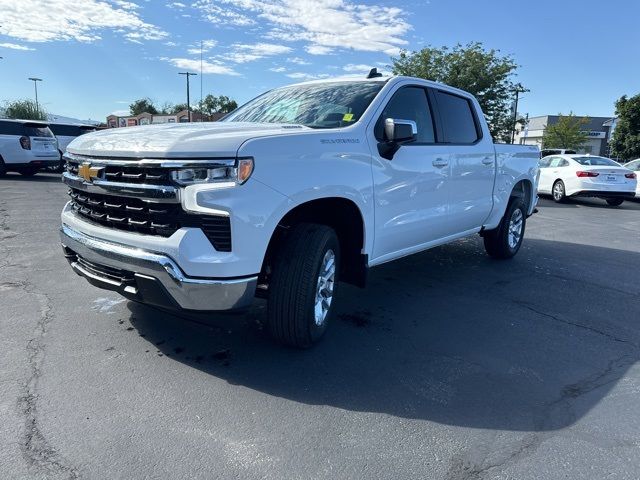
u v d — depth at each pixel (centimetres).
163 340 372
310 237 341
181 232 294
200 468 238
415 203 450
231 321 413
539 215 1212
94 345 360
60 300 447
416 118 467
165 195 296
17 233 734
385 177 404
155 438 259
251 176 300
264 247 309
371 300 487
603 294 537
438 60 2839
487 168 572
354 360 355
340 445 259
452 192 509
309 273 336
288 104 455
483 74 2741
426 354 370
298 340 351
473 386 325
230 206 293
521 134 6200
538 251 754
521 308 481
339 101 430
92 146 338
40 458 241
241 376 326
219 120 482
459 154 513
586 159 1549
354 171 370
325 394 308
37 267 552
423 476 238
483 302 495
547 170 1598
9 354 342
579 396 317
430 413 292
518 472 243
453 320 443
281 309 340
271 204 309
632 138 3331
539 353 380
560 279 592
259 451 252
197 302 300
